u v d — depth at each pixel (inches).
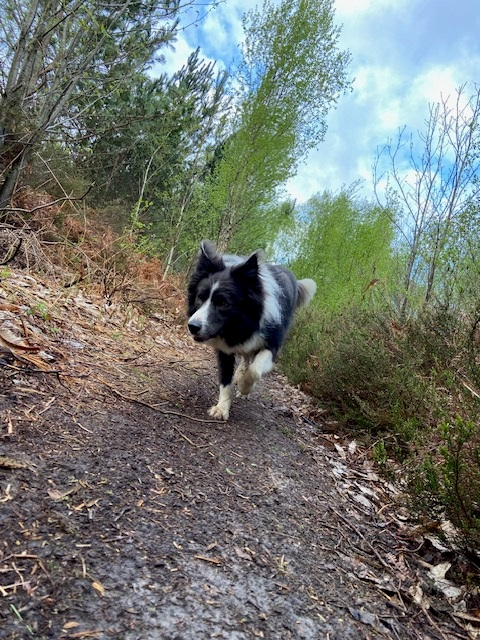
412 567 82.6
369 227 422.3
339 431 159.9
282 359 275.3
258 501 89.3
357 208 501.4
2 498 62.2
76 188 324.8
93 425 94.7
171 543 65.8
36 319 143.9
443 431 87.4
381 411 146.5
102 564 56.7
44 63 258.2
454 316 169.8
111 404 110.0
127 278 258.1
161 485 81.2
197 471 92.4
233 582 62.1
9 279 167.3
